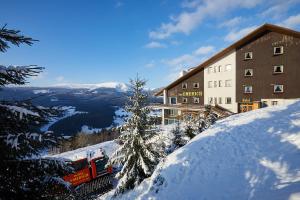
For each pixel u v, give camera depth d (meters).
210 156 11.94
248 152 11.05
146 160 16.25
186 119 24.84
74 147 41.59
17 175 5.40
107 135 51.47
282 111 17.55
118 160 16.69
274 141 11.39
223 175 9.74
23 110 4.84
